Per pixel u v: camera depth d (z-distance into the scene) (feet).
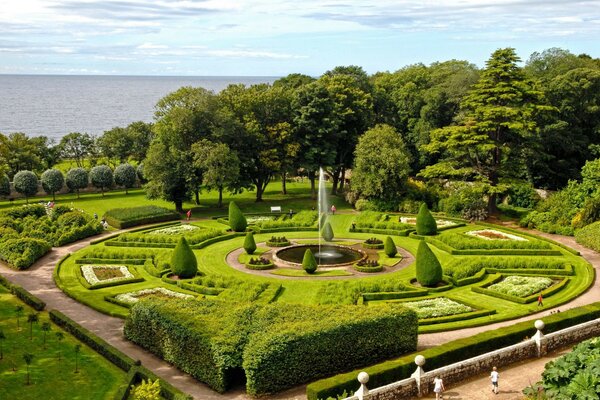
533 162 278.46
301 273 175.63
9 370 110.42
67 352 119.85
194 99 274.77
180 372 113.50
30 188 303.48
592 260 191.42
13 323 136.87
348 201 297.12
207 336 107.34
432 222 223.51
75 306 151.43
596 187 229.04
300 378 106.63
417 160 338.95
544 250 195.83
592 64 327.26
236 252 204.44
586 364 86.28
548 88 294.05
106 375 109.09
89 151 399.24
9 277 179.01
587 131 308.60
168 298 140.36
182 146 272.92
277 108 297.53
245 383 108.47
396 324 117.39
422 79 372.38
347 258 193.47
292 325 110.32
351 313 117.29
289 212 274.36
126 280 169.89
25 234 216.33
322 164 297.74
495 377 96.63
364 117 315.58
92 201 311.88
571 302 151.74
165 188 260.21
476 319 138.10
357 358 113.29
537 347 112.37
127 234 223.10
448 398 96.12
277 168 283.18
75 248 213.87
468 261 179.42
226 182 267.18
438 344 125.59
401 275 174.40
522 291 156.25
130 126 409.69
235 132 278.26
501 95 248.32
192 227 244.63
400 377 102.99
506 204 288.51
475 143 249.96
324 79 325.21
